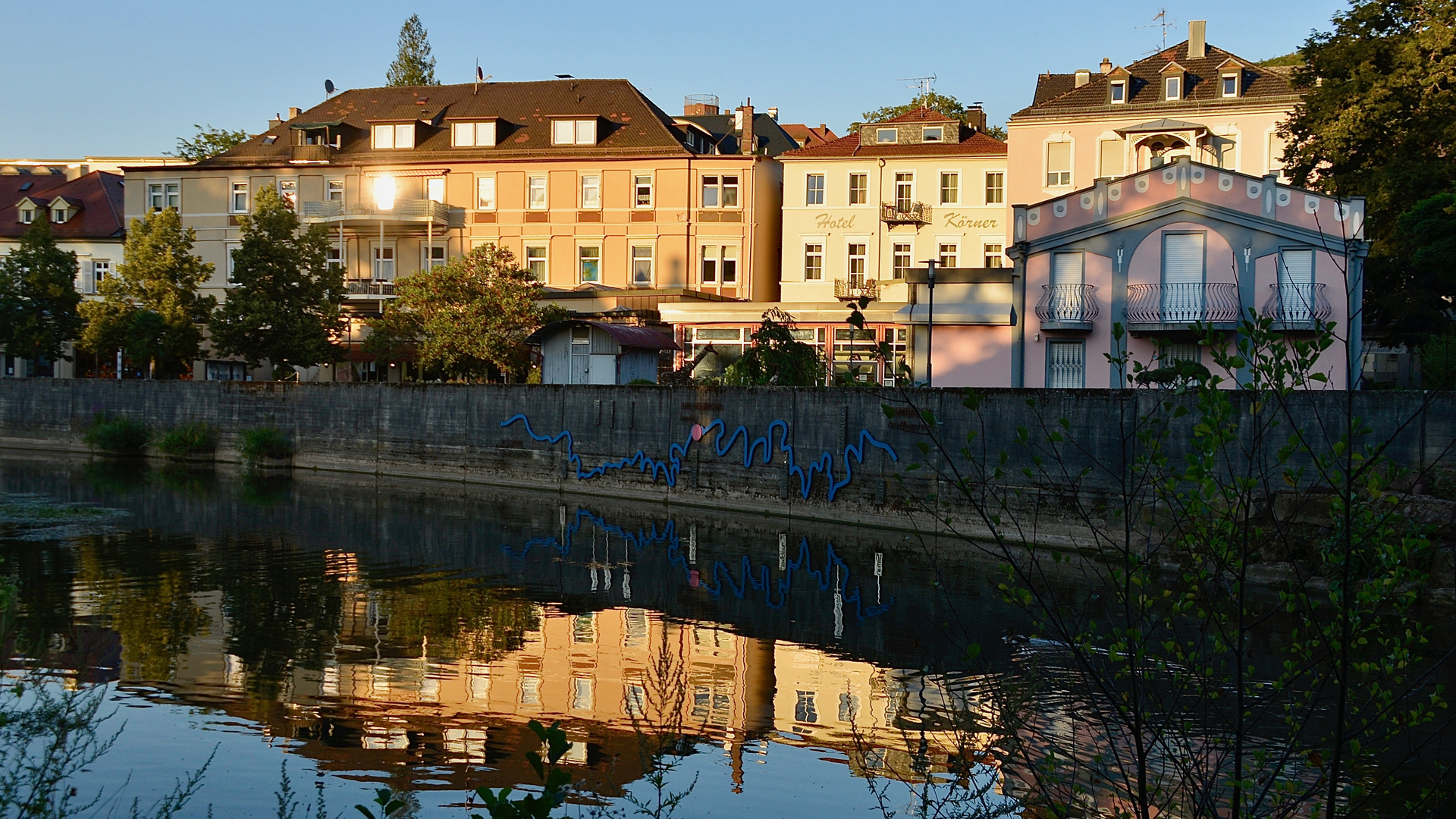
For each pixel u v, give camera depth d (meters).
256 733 13.95
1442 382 6.53
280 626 19.53
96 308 53.62
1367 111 35.59
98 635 18.64
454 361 46.81
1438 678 15.54
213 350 59.28
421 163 59.31
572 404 40.03
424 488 41.75
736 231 56.69
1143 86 50.72
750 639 19.06
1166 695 13.37
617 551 27.92
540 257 58.50
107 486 40.66
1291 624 18.30
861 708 15.20
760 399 34.41
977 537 28.66
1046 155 51.03
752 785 12.39
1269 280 32.81
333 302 52.62
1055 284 35.00
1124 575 7.25
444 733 14.13
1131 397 26.09
